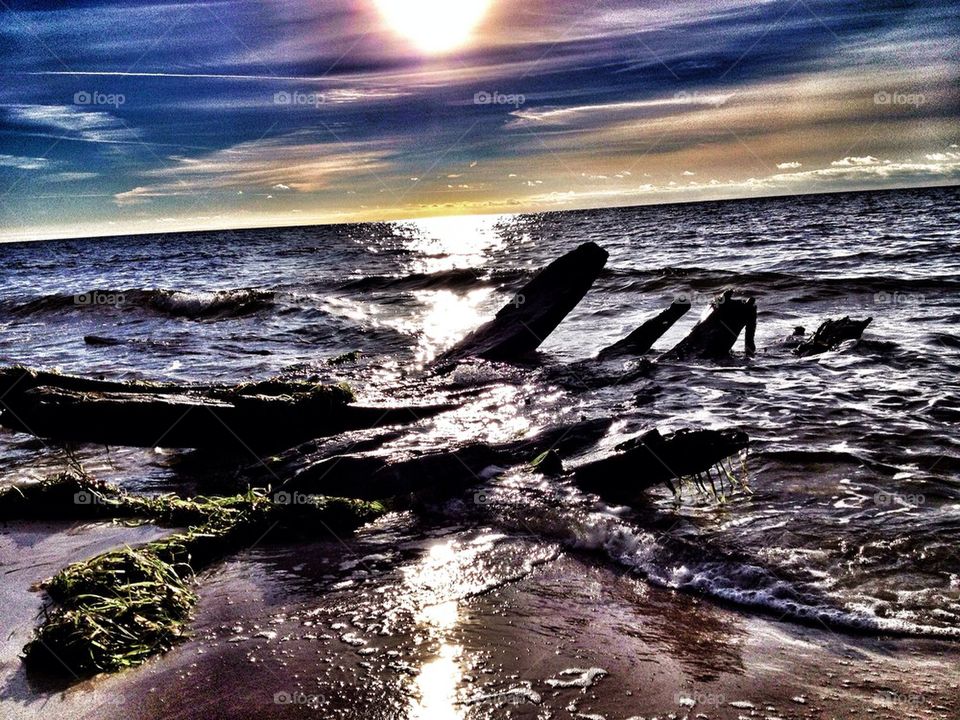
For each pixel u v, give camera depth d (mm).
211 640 3799
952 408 7891
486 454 6445
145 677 3441
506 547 4992
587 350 12547
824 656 3572
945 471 6082
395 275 26672
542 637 3770
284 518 5387
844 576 4441
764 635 3795
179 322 18844
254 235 137500
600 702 3178
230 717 3098
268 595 4352
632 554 4789
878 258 24141
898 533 4969
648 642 3711
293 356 13383
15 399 6758
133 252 74125
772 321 15000
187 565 4703
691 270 22141
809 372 9797
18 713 3166
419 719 3068
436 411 8477
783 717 3049
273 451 7398
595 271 11930
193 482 6605
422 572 4629
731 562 4551
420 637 3791
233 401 7227
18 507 5551
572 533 5148
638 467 6023
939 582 4320
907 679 3344
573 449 6895
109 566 4238
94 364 12938
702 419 7891
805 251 28625
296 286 25828
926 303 15492
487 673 3424
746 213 70250
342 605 4184
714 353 11047
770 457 6582
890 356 10508
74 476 5820
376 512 5707
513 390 9492
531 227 84688
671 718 3047
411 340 14961
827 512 5398
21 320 21031
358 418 7797
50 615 3814
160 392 7340
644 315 16391
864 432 7191
